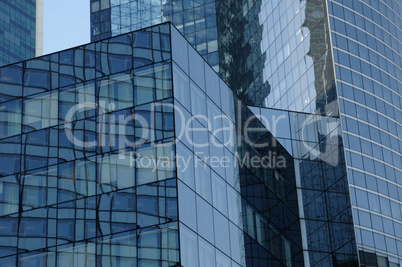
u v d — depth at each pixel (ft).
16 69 219.61
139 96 206.08
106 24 562.25
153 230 188.24
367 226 314.35
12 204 203.21
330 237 296.51
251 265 226.99
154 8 545.44
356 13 372.79
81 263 190.49
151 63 209.36
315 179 302.86
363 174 326.65
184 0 527.40
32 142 209.36
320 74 352.08
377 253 311.68
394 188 339.98
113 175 198.18
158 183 193.67
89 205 196.75
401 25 404.57
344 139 328.29
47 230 197.47
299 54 371.76
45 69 217.77
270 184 267.59
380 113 354.54
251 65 427.33
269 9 412.57
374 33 377.50
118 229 191.11
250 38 434.30
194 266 188.75
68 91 213.05
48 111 212.23
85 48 217.36
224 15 487.20
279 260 255.70
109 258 188.55
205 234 199.21
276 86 388.98
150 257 185.47
